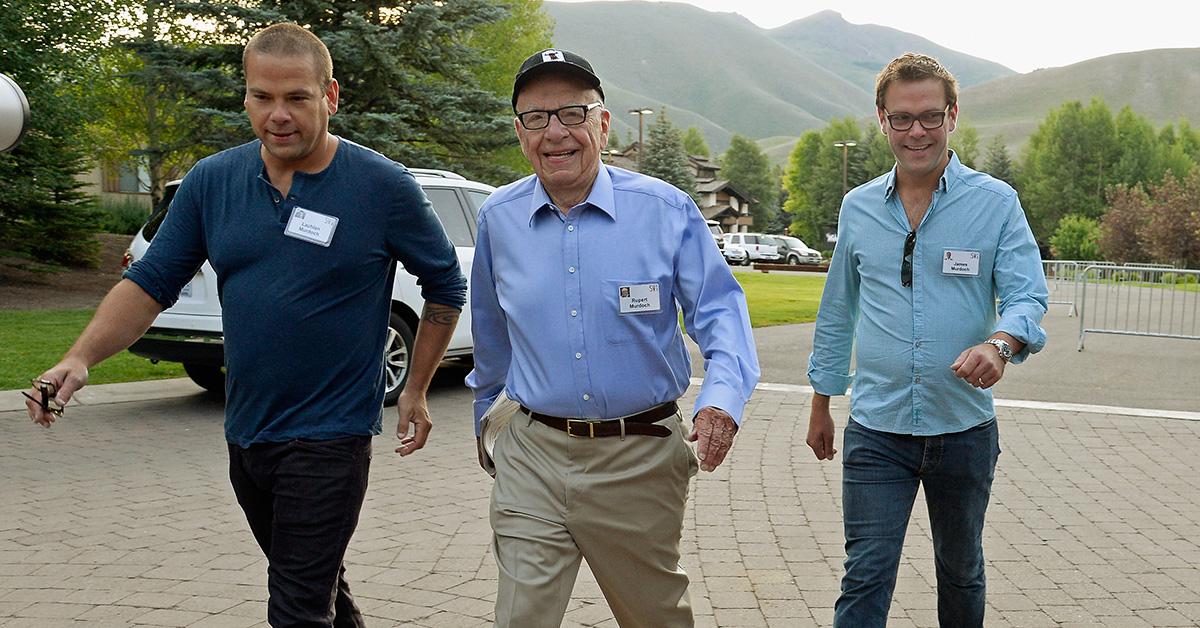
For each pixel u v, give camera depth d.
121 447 6.76
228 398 2.86
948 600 3.12
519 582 2.56
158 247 2.84
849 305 3.19
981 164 100.81
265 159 2.81
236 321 2.78
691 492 5.79
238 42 17.53
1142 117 93.94
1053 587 4.21
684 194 2.71
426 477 6.07
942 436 2.90
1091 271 15.85
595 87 2.62
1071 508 5.43
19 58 17.17
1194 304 14.04
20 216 19.53
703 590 4.20
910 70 2.84
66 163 19.72
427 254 2.99
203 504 5.44
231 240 2.77
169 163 28.16
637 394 2.62
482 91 18.73
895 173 2.97
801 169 103.25
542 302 2.64
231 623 3.81
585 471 2.64
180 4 16.61
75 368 2.59
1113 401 8.89
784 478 6.12
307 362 2.76
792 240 58.41
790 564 4.54
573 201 2.68
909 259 2.93
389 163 2.91
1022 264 2.81
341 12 17.50
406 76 17.64
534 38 32.75
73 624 3.78
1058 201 91.62
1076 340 14.09
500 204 2.77
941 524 3.04
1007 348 2.62
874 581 2.89
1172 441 7.16
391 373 8.23
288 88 2.67
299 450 2.74
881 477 2.95
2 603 3.99
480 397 3.00
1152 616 3.90
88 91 19.72
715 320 2.62
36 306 15.79
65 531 4.94
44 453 6.56
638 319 2.60
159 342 7.52
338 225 2.78
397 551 4.69
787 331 14.63
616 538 2.67
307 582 2.73
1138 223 59.47
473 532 4.99
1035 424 7.76
